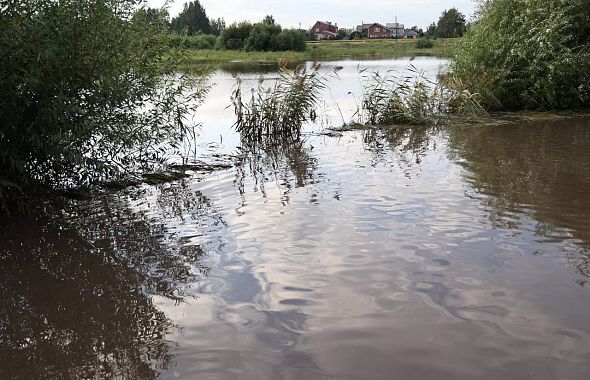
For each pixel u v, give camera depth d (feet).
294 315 14.69
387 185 28.09
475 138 42.42
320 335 13.58
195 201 26.43
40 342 13.85
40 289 16.96
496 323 13.91
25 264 18.98
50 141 25.59
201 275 17.58
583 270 16.96
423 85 54.44
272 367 12.30
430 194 26.03
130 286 16.99
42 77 25.20
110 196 27.71
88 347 13.55
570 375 11.66
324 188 27.91
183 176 31.73
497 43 56.85
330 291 16.02
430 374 11.84
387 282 16.48
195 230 22.06
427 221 21.99
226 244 20.27
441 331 13.58
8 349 13.53
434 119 52.19
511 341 13.05
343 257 18.53
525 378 11.60
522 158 34.06
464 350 12.73
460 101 55.16
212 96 72.23
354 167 32.81
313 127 50.65
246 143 42.57
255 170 32.96
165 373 12.26
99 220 23.80
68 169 28.30
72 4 26.58
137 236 21.57
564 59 54.44
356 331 13.71
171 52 33.86
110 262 18.99
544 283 16.11
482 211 23.12
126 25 30.09
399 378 11.73
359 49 250.78
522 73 56.80
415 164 33.17
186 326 14.38
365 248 19.27
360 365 12.25
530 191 26.16
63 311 15.49
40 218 24.17
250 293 16.12
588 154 34.86
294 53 214.90
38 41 24.94
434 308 14.79
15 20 25.04
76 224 23.29
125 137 29.50
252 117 44.62
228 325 14.30
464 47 59.88
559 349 12.66
